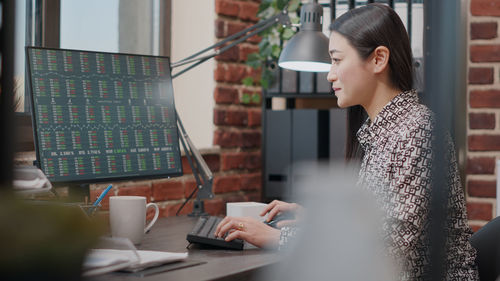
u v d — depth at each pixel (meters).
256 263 1.08
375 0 2.35
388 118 1.24
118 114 1.53
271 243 1.21
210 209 2.43
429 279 0.54
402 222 1.13
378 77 1.28
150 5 2.47
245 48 2.60
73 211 0.39
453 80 0.49
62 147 1.41
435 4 0.48
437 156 0.53
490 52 2.20
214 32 2.49
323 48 1.77
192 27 2.54
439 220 0.53
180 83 2.57
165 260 1.02
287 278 1.13
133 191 2.07
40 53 1.41
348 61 1.28
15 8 0.33
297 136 2.52
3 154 0.33
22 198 0.37
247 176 2.63
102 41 2.26
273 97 2.67
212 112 2.50
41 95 1.39
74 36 2.15
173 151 1.65
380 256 1.13
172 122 1.67
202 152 2.37
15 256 0.35
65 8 2.11
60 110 1.42
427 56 0.53
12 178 0.34
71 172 1.42
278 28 2.47
